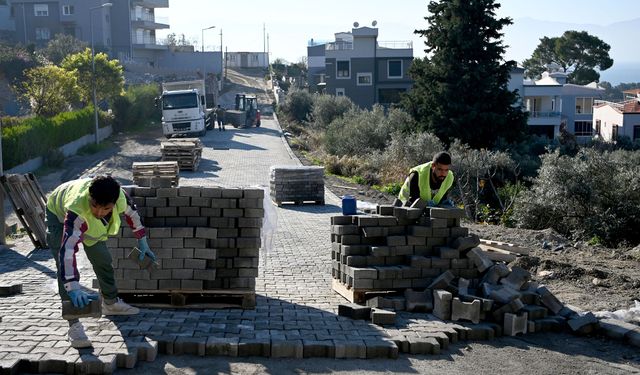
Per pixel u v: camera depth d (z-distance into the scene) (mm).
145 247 7273
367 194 22875
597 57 94125
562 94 77562
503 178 27719
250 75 104688
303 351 6711
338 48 75688
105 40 77312
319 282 9844
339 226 8625
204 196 7887
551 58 98250
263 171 28844
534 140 49812
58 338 6684
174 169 21062
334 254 9141
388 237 8414
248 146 39188
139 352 6426
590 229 19188
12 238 14047
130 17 79438
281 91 74125
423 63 37375
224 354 6668
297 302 8578
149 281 7844
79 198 6262
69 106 42094
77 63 41594
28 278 9828
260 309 8133
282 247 12797
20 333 6820
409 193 8883
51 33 75875
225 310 8008
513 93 36312
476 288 8391
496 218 21531
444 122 35438
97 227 6637
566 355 7113
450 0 36156
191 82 44500
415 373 6438
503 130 36094
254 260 7988
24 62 51469
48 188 24484
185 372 6234
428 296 8102
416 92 37062
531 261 10984
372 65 70250
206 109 49469
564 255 12641
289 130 52750
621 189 19453
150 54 85438
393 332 7262
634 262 12273
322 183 19594
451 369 6590
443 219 8469
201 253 7820
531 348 7289
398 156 29625
